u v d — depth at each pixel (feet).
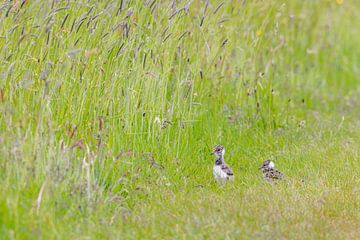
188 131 53.57
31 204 37.88
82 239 36.83
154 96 51.75
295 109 67.15
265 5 63.10
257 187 47.03
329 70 78.59
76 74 47.42
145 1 50.49
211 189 47.44
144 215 41.39
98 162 44.52
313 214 41.83
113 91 49.16
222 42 57.88
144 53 50.08
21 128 40.70
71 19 48.62
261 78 62.23
